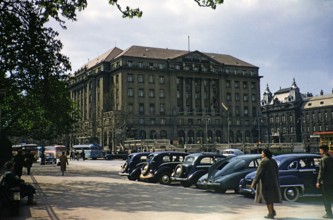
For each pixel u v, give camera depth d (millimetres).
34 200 14594
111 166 42531
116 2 13602
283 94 142250
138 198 14945
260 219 10258
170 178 21219
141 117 105062
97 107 113625
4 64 22344
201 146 77250
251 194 15133
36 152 64625
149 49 113438
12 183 11648
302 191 13750
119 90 104375
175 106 110438
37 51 21969
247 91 123938
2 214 11648
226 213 11289
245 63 127312
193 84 114938
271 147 82500
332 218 10227
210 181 16578
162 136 107625
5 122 39594
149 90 107250
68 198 15094
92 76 115938
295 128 133250
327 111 123250
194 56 115500
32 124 41000
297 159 14156
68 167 40875
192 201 14055
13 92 27609
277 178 10406
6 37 20781
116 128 90188
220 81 119188
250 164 16531
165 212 11508
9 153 18422
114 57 115000
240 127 120375
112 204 13312
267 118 146125
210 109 116688
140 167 23641
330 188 10219
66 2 15719
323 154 10484
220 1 12570
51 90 27141
